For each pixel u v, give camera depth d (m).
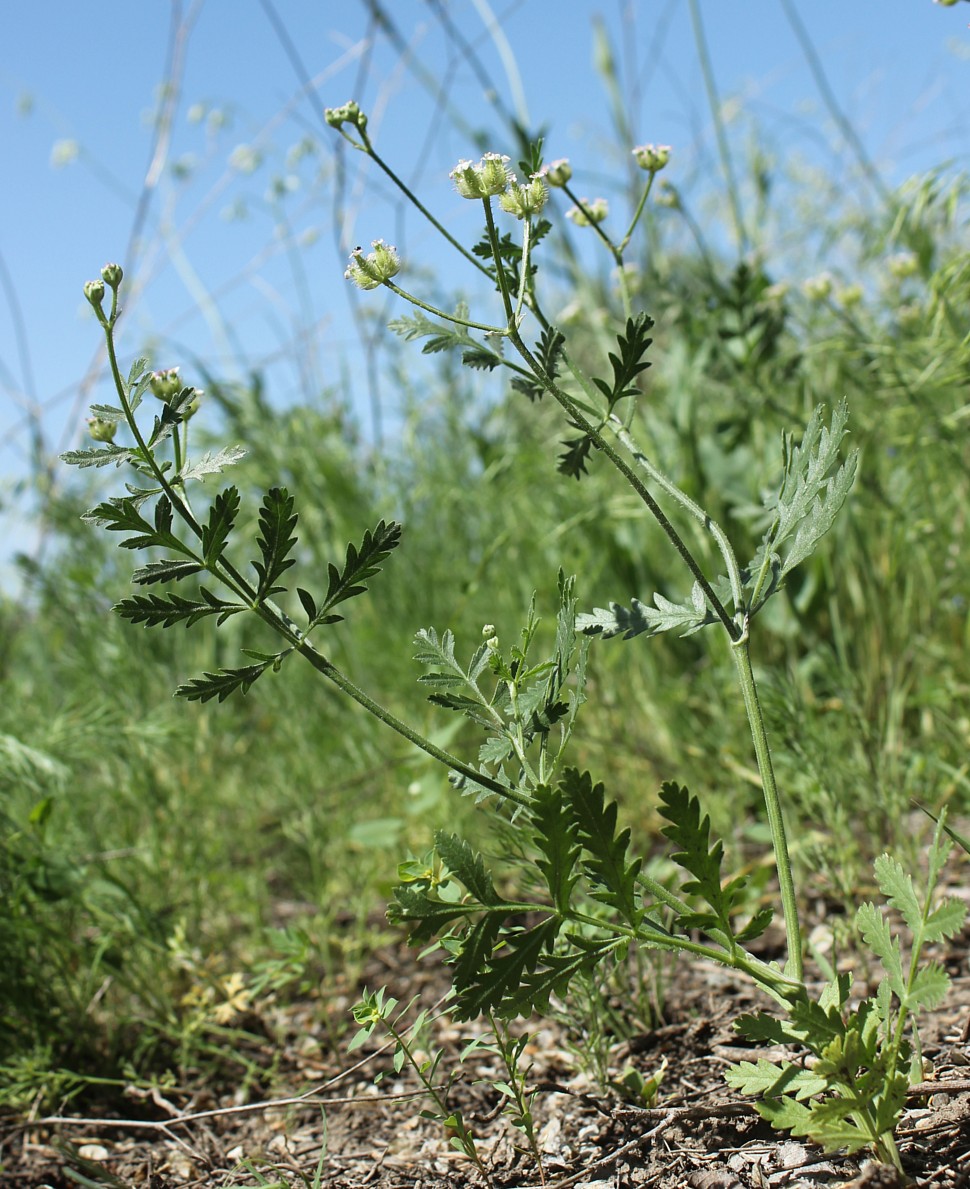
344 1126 0.45
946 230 0.65
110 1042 0.52
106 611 0.80
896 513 0.66
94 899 0.56
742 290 0.70
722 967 0.50
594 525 0.79
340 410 1.09
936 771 0.61
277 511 0.34
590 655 0.76
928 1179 0.33
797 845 0.53
